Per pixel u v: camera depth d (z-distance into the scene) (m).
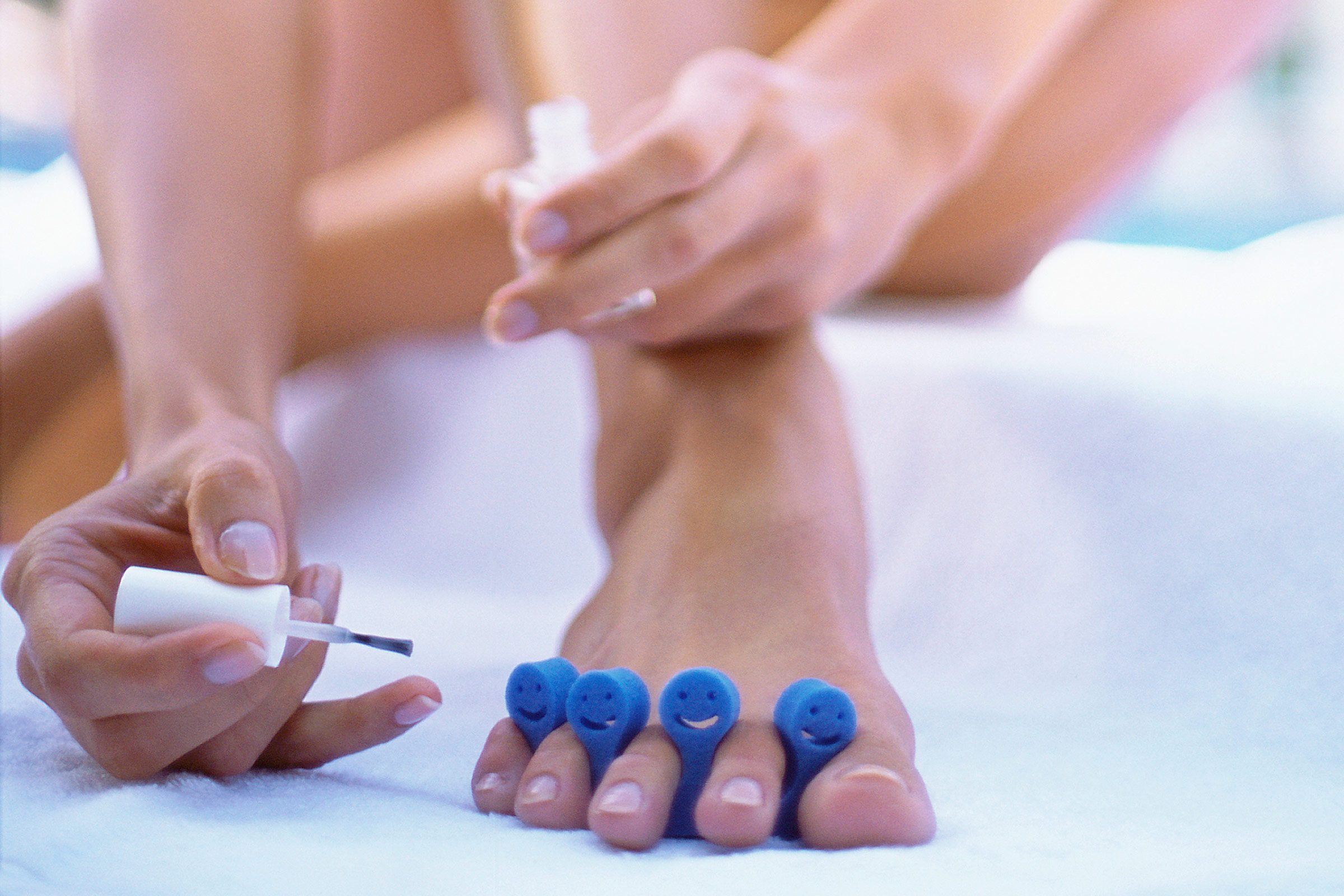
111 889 0.45
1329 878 0.45
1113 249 1.59
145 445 0.56
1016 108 0.94
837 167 0.59
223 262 0.62
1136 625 0.64
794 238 0.59
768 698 0.53
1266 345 0.83
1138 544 0.67
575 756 0.50
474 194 0.92
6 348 0.89
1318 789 0.52
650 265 0.55
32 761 0.53
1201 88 0.98
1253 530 0.65
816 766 0.49
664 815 0.48
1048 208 1.01
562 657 0.57
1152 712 0.60
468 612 0.71
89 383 0.90
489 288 0.97
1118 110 0.95
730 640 0.55
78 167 0.64
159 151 0.63
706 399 0.62
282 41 0.67
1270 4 0.98
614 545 0.62
